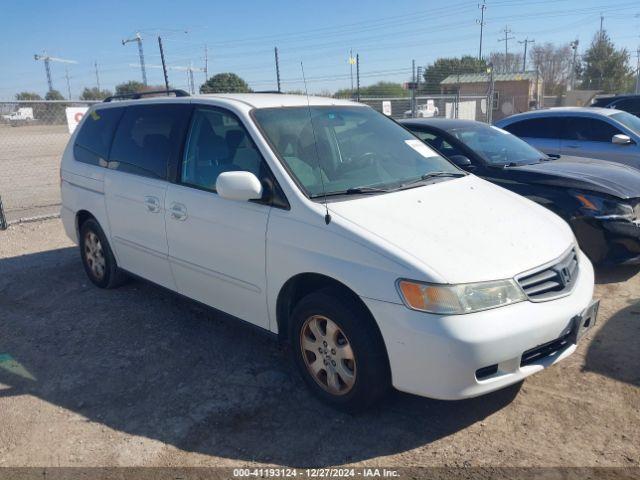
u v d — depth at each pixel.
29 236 8.14
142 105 4.88
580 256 3.68
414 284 2.88
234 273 3.81
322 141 3.95
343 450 3.06
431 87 39.19
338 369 3.29
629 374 3.68
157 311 5.05
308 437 3.18
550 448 3.01
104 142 5.23
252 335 4.50
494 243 3.19
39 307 5.29
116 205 4.89
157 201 4.37
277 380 3.79
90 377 3.95
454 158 6.05
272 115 3.97
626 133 7.85
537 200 5.49
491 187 4.18
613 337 4.20
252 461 3.00
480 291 2.88
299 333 3.48
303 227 3.33
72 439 3.25
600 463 2.88
